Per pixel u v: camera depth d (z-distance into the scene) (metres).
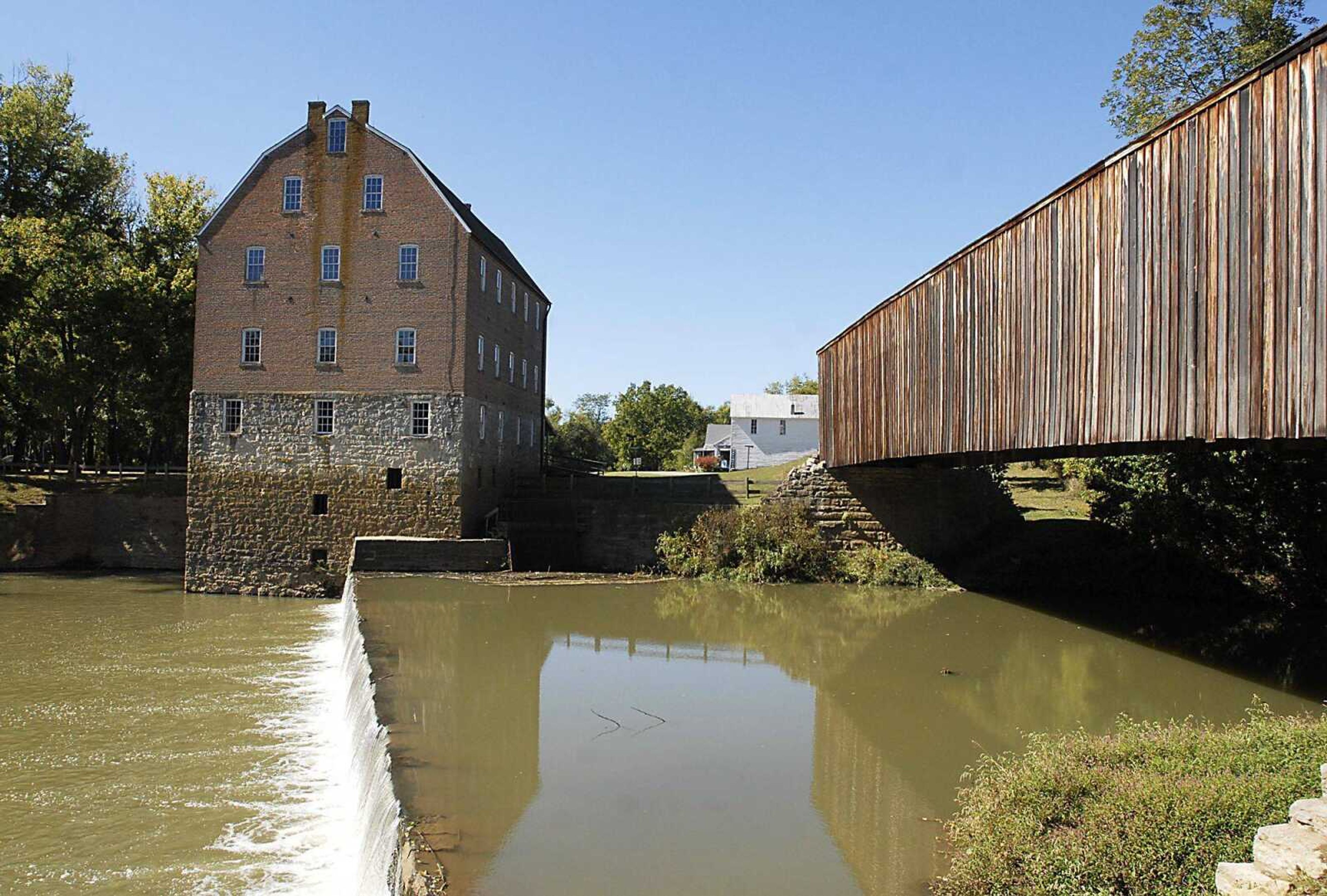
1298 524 19.88
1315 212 9.00
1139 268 12.10
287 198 31.34
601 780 10.38
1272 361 9.59
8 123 38.75
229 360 31.31
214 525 31.05
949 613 21.83
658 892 7.59
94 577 34.97
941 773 10.65
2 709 17.06
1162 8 27.88
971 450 17.72
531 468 41.31
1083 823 7.16
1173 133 11.41
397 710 12.89
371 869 9.27
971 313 17.83
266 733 15.81
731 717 13.16
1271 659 16.27
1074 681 15.02
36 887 10.47
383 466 30.58
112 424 51.47
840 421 27.67
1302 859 5.62
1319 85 8.98
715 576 27.89
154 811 12.48
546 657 17.03
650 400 82.00
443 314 30.67
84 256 39.44
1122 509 24.75
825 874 7.92
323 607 28.48
